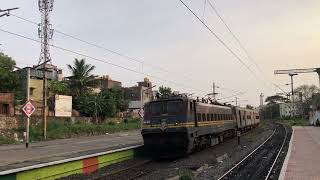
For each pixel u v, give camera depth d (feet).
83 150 99.14
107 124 201.46
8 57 194.59
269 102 531.09
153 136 81.87
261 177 58.13
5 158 82.58
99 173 64.80
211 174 61.52
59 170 59.67
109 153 74.33
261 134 176.96
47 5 171.94
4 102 158.20
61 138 151.74
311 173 56.08
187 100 81.82
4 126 140.46
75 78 230.48
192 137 82.84
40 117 159.12
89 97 216.95
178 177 55.88
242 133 173.68
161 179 57.00
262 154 92.32
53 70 221.87
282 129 210.79
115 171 65.92
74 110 216.54
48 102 189.88
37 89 200.34
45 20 172.65
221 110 117.50
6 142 126.21
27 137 113.29
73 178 59.47
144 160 80.18
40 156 86.28
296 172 57.16
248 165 72.69
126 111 272.72
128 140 136.87
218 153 93.35
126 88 327.06
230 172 63.41
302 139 126.52
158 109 82.07
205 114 95.50
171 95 85.20
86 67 232.12
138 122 237.86
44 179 56.29
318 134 151.43
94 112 213.25
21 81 194.90
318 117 237.45
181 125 79.56
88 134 170.81
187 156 86.48
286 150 97.66
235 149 104.42
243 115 172.35
